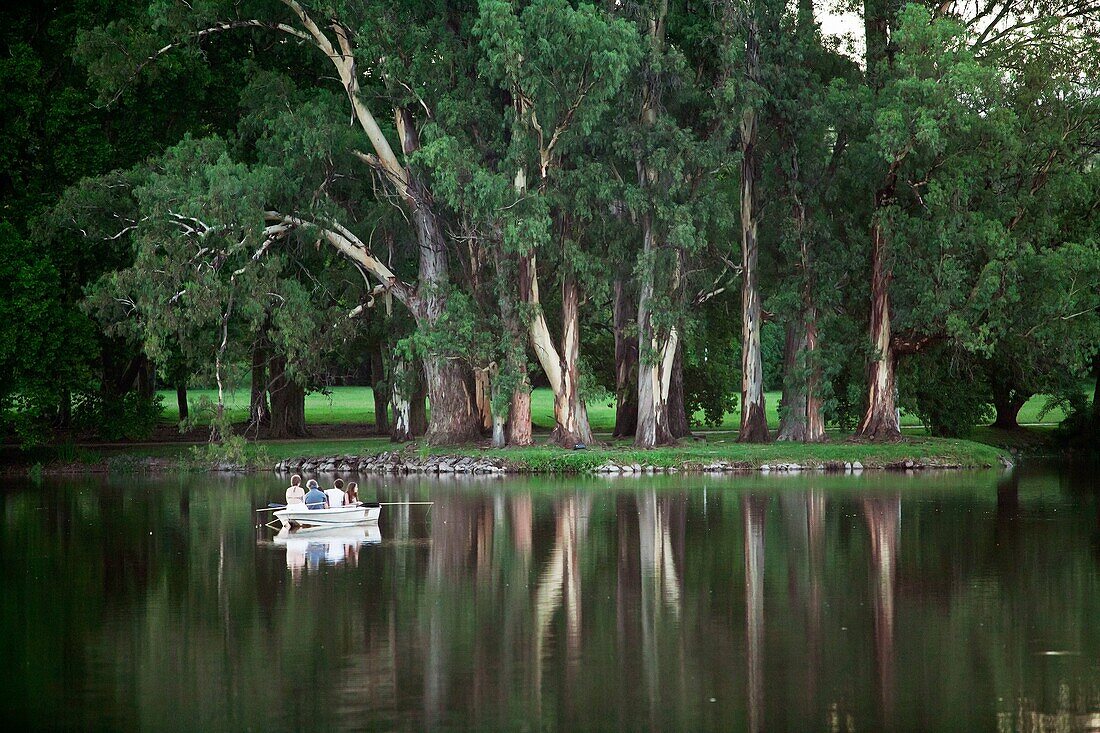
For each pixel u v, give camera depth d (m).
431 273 122.62
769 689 34.75
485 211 111.19
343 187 127.31
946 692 34.34
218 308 111.38
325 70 132.38
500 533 69.38
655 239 120.75
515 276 120.38
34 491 100.94
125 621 44.84
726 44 119.12
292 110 121.75
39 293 113.62
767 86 123.75
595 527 71.44
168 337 132.50
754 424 128.75
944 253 117.62
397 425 139.38
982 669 36.91
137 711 33.00
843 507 81.69
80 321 118.06
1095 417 145.75
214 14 118.19
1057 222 124.50
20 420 116.69
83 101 122.56
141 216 118.31
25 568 57.78
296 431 163.75
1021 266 116.56
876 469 118.38
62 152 120.56
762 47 123.19
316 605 47.62
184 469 124.25
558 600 48.28
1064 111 120.44
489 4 105.50
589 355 161.25
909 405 138.50
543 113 110.94
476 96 116.56
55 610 47.00
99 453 129.50
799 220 126.31
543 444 125.88
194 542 67.19
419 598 48.97
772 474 113.12
